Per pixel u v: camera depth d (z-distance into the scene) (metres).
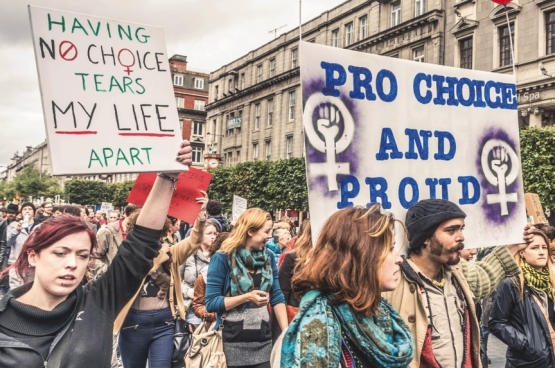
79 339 1.83
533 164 14.88
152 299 3.86
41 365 1.73
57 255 1.80
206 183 4.28
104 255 4.43
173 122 2.42
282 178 26.62
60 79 2.19
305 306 1.63
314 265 1.69
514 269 3.10
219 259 3.62
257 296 3.44
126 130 2.30
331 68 2.80
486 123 3.44
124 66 2.36
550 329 3.29
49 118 2.14
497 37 21.78
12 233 8.20
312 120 2.71
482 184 3.35
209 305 3.53
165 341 3.86
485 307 5.09
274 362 1.65
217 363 3.46
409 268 2.40
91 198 60.47
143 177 4.33
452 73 3.30
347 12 31.28
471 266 2.92
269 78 37.66
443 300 2.41
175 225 5.39
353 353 1.62
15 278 2.86
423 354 2.29
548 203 14.69
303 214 26.89
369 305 1.62
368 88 2.93
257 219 3.62
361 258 1.65
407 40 26.41
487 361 5.58
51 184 78.94
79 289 1.96
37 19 2.17
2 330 1.75
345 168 2.78
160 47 2.46
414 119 3.10
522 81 20.67
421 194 3.07
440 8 24.47
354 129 2.84
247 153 40.88
